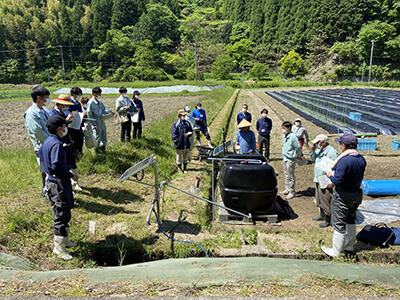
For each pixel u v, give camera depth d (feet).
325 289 10.12
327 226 18.95
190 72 286.66
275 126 59.67
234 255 15.56
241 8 451.53
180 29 431.02
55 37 350.43
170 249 15.87
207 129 40.40
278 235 17.89
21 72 326.03
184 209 21.20
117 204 20.88
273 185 19.01
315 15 333.01
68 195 14.11
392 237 16.25
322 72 287.69
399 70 254.88
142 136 36.78
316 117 68.80
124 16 413.18
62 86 201.87
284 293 9.82
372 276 11.03
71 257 14.19
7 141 44.14
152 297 9.34
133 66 323.78
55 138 13.73
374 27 263.90
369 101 101.35
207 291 10.00
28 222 15.94
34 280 10.54
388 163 33.12
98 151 27.78
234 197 19.08
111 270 11.53
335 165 14.34
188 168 31.76
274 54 357.20
